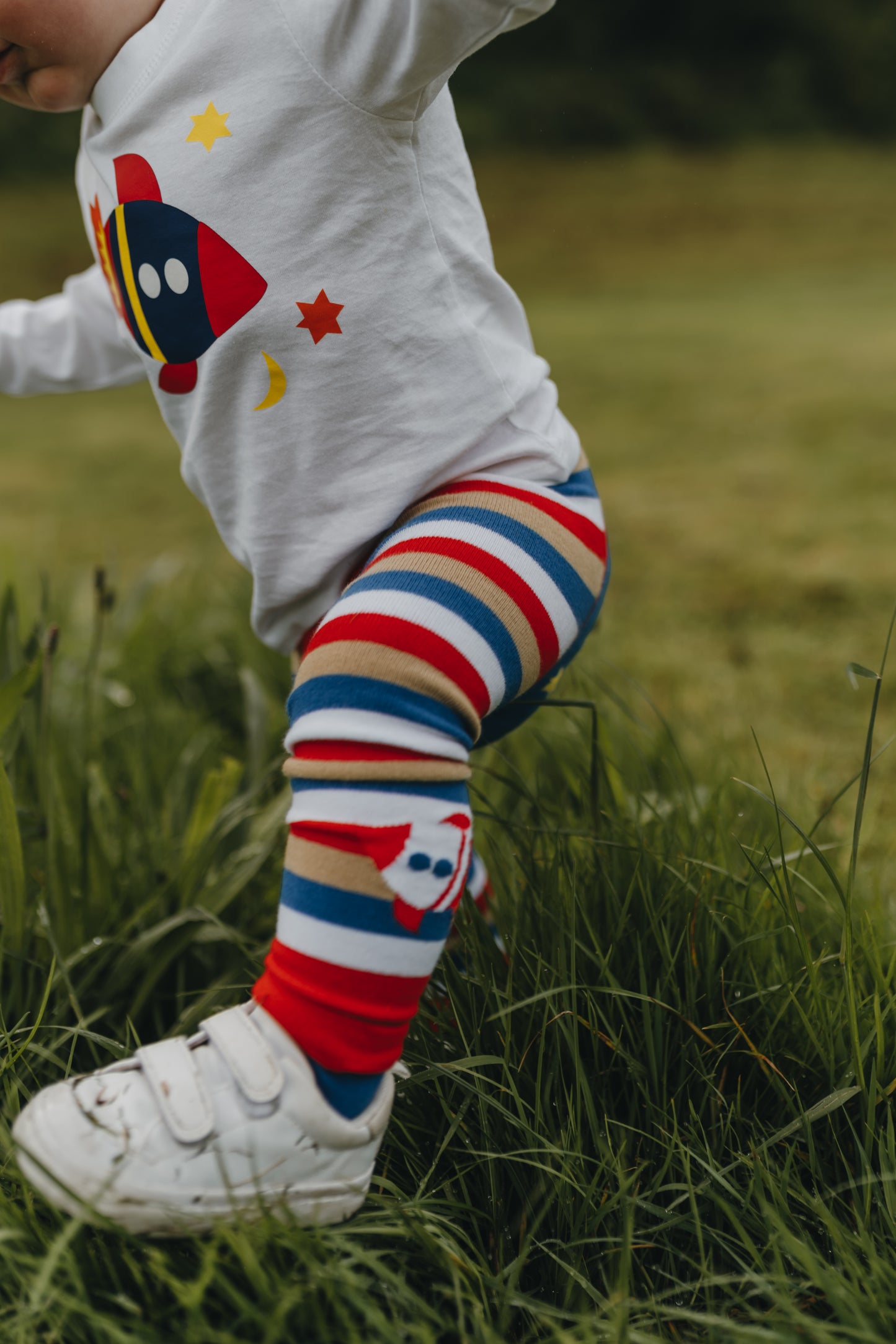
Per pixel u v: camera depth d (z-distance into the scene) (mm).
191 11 933
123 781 1688
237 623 2275
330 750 828
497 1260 904
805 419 5148
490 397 962
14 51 967
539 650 906
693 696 2213
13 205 13844
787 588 2895
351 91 895
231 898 1275
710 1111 990
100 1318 746
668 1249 883
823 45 20266
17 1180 892
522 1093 979
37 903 1229
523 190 15734
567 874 1104
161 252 952
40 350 1367
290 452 961
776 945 1112
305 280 923
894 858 1521
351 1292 767
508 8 838
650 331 8328
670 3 20344
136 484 4668
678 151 18453
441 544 895
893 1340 778
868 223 13852
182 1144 786
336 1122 810
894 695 2195
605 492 4039
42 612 1417
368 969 814
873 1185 914
